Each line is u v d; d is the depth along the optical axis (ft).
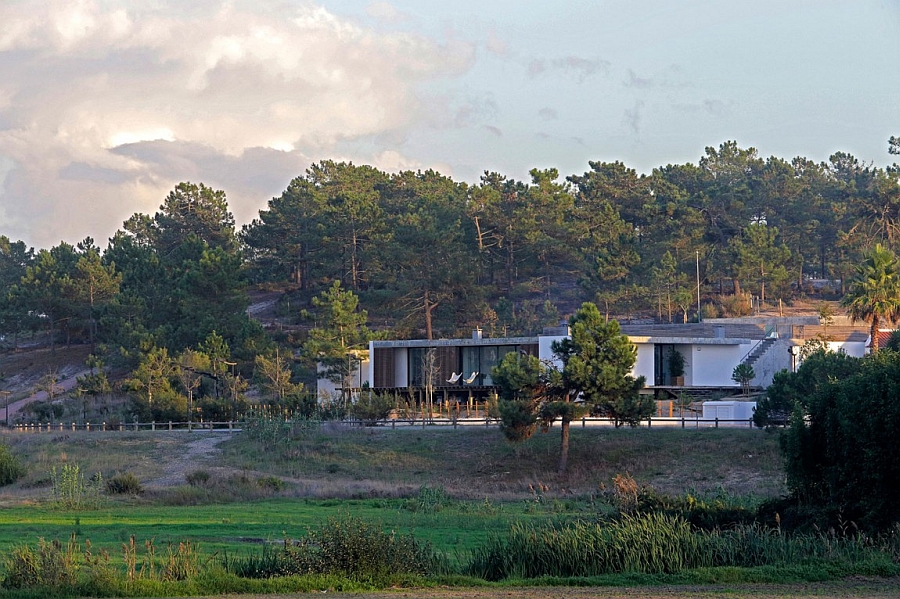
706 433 252.01
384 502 187.32
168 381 353.51
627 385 249.55
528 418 239.71
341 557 92.79
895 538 102.63
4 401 440.04
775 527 114.01
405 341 345.92
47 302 504.84
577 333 249.55
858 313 325.83
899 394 109.19
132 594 83.82
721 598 82.79
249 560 95.50
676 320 487.20
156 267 479.82
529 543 98.58
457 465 249.34
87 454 266.36
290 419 287.48
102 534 132.77
